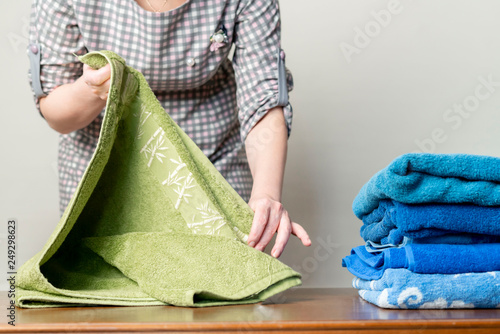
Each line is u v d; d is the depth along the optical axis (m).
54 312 0.63
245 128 1.15
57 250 0.82
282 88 1.15
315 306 0.70
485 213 0.71
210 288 0.70
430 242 0.73
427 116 1.82
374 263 0.76
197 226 0.80
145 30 1.09
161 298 0.68
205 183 0.83
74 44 1.11
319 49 1.81
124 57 1.13
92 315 0.60
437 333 0.54
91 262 0.82
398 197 0.70
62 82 1.13
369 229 0.86
